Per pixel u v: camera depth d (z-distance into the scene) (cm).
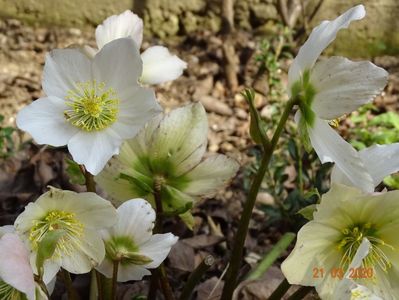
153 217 25
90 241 24
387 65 72
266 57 64
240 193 49
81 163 23
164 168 27
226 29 71
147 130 27
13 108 60
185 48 72
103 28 27
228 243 44
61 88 24
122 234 25
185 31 74
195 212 46
